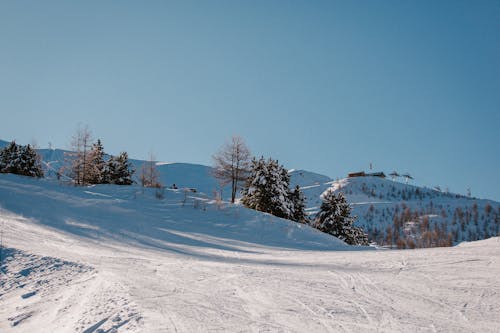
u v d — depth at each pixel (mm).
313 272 11219
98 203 28875
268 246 22750
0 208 23500
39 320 7727
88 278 10188
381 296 8469
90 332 6465
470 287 9016
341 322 6816
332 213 43031
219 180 40062
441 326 6621
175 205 31531
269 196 38406
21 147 46469
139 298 8133
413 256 13375
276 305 7820
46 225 20594
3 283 10133
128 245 18000
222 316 7078
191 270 11570
